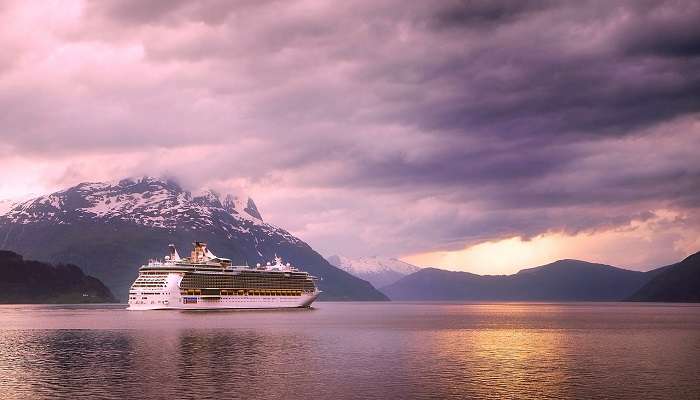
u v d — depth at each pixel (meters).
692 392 103.31
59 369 122.12
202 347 156.62
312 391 103.00
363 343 170.88
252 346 159.62
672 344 174.12
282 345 162.88
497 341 181.62
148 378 113.00
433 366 127.75
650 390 104.81
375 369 123.75
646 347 165.88
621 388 106.25
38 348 155.12
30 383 108.50
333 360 135.50
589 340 186.12
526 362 134.62
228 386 106.44
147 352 146.62
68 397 98.69
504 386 107.69
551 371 122.56
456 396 100.06
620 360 138.38
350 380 111.94
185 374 117.06
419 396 100.00
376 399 98.06
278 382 110.00
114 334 192.12
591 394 101.69
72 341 171.12
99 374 116.75
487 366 128.38
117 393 101.25
